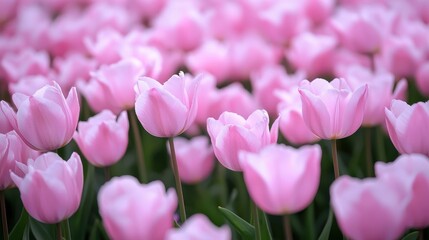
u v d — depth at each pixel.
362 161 1.11
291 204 0.72
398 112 0.82
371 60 1.20
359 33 1.17
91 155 0.91
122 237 0.67
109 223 0.67
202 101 1.07
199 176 1.05
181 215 0.84
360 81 0.99
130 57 1.00
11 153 0.83
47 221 0.77
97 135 0.89
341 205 0.67
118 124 0.90
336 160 0.82
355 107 0.80
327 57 1.21
